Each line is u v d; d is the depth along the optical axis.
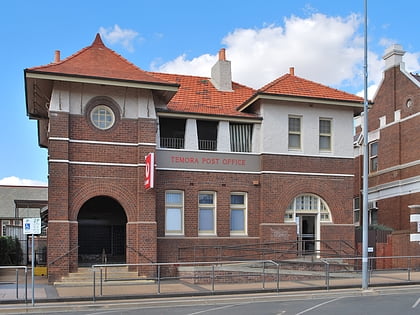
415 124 29.03
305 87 24.94
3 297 16.14
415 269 24.09
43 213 29.47
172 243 22.28
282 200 23.61
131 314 13.80
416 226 24.47
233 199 23.62
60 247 20.08
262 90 23.69
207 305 15.59
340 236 24.22
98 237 25.55
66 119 20.72
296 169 23.95
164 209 22.39
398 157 30.14
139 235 21.08
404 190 29.38
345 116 25.02
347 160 24.78
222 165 23.36
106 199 25.83
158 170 22.47
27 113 24.38
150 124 21.75
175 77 27.48
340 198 24.45
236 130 24.12
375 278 21.34
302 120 24.39
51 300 15.66
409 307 14.56
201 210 23.12
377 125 32.53
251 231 23.45
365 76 19.81
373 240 26.34
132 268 21.00
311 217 24.36
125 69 21.97
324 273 21.89
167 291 17.52
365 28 19.88
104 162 21.25
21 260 31.44
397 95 30.81
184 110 23.30
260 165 23.77
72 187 20.75
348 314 13.41
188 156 22.97
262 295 17.14
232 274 20.80
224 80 27.36
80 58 21.92
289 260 22.59
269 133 23.78
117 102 21.69
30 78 20.17
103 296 16.14
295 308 14.57
